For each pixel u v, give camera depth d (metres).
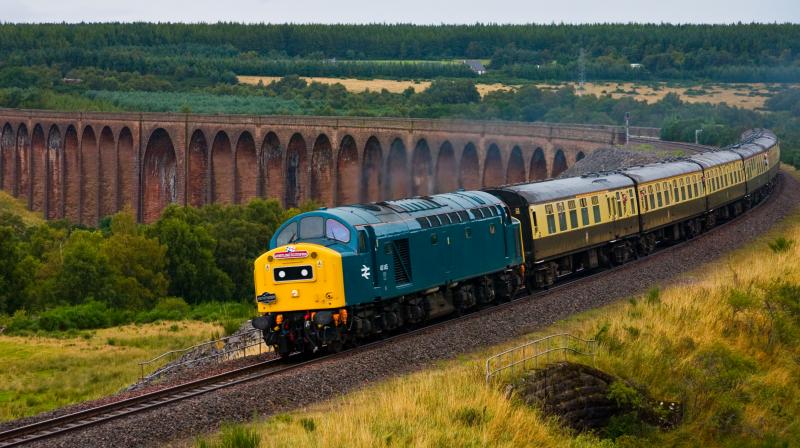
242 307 76.50
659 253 48.78
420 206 33.19
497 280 37.03
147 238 86.44
